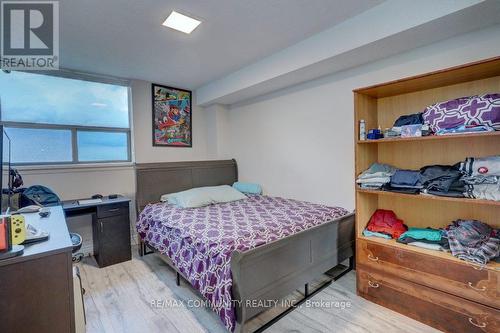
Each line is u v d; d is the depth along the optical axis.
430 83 1.97
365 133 2.21
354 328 1.78
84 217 3.21
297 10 2.01
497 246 1.62
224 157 4.27
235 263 1.53
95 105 3.40
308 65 2.51
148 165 3.42
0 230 1.04
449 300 1.69
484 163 1.64
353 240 2.57
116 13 1.97
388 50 2.21
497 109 1.53
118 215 2.97
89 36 2.31
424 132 1.84
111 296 2.24
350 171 2.73
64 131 3.18
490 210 1.86
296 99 3.22
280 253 1.78
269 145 3.63
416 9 1.79
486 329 1.54
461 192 1.67
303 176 3.21
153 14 2.00
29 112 2.96
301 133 3.20
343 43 2.21
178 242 2.25
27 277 1.06
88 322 1.88
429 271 1.77
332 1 1.90
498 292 1.50
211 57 2.89
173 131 3.99
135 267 2.85
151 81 3.72
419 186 1.87
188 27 2.22
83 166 3.21
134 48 2.59
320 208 2.69
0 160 1.38
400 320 1.86
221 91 3.65
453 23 1.77
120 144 3.63
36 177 2.91
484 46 1.86
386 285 2.00
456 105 1.71
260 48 2.70
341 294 2.21
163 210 2.89
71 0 1.79
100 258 2.84
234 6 1.93
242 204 3.11
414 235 1.94
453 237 1.75
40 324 1.09
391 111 2.35
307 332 1.75
